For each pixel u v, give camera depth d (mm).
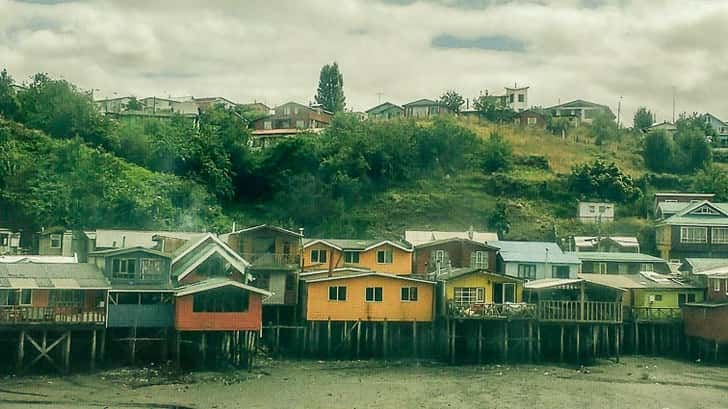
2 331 58156
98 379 57531
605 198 115375
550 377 63281
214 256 68812
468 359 70688
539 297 70125
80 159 98688
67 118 115562
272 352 70062
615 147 141500
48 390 53938
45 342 58406
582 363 69875
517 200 115562
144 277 65625
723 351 71375
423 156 123062
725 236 96375
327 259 80062
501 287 72062
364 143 120188
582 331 72250
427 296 71750
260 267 73250
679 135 139875
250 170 117875
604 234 104000
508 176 120000
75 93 120562
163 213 95250
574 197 116250
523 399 55062
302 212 110438
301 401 53188
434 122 131000
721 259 88375
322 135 125875
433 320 71562
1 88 122625
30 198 91250
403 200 114312
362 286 70688
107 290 60750
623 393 57594
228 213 110812
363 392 56375
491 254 83562
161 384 56875
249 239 78625
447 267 77312
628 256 87125
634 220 108812
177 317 61906
